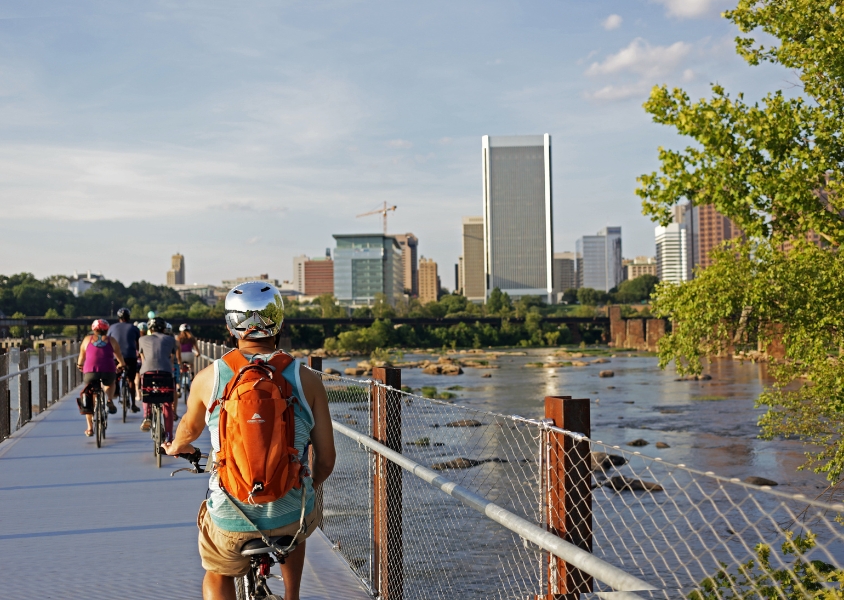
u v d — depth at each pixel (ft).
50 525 23.08
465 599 32.32
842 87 47.50
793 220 46.60
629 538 49.39
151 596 16.92
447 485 12.72
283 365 9.87
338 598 16.83
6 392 41.63
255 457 8.96
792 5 47.21
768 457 117.19
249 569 10.25
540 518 10.92
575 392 245.65
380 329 618.03
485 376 337.52
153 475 30.83
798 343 46.47
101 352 38.34
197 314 633.20
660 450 127.54
